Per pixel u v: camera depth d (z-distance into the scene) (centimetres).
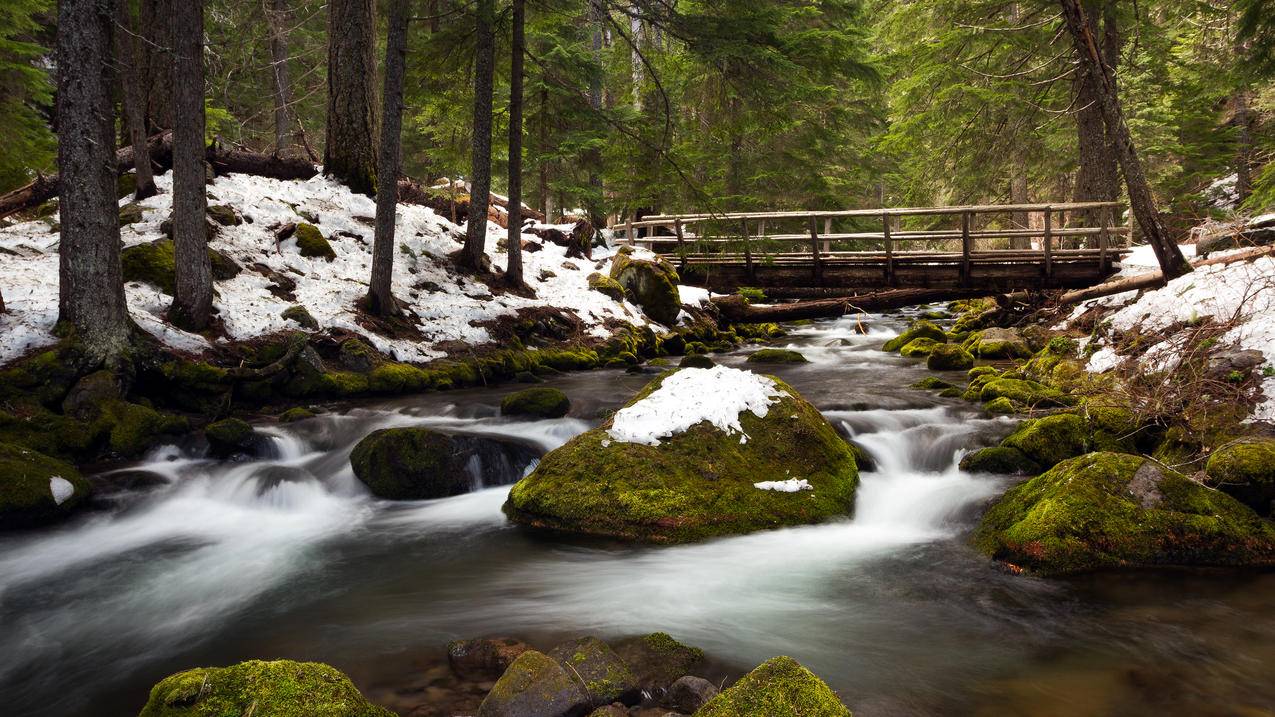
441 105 1460
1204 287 855
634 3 1249
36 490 566
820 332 1797
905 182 2180
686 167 1444
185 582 478
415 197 1698
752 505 537
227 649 382
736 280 1606
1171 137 2064
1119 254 1335
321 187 1503
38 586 472
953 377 1060
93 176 736
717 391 622
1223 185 2548
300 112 2636
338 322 1061
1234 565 437
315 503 638
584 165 1958
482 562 499
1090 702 311
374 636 388
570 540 530
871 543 516
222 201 1283
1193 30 1576
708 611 414
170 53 830
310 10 2391
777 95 1241
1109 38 1517
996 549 475
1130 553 443
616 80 1959
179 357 822
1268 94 2022
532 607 424
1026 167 2019
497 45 1402
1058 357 974
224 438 714
